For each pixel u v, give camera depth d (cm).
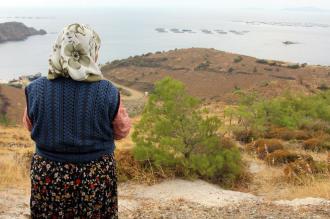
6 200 743
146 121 1129
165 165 1113
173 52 17675
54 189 273
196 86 14250
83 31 271
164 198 934
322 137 1938
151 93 1146
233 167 1160
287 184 1162
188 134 1134
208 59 16375
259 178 1246
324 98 2653
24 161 1227
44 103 271
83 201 274
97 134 275
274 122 2230
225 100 6600
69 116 269
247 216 702
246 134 1956
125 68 16650
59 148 271
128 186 1049
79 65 267
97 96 272
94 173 276
